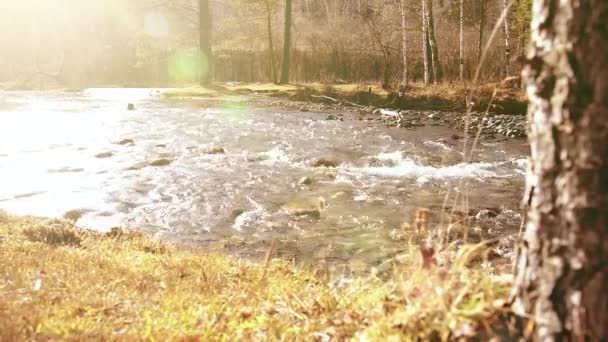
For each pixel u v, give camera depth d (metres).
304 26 57.72
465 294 3.09
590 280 2.37
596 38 2.30
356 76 38.53
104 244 7.39
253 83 39.53
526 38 27.41
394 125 23.56
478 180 13.95
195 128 21.97
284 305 4.33
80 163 15.30
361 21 46.56
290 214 10.69
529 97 2.56
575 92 2.36
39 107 28.72
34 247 6.57
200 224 10.13
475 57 33.34
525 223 2.66
